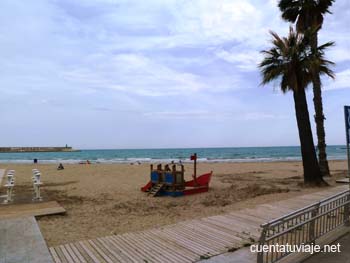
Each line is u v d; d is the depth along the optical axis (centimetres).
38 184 1198
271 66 1554
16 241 631
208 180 1561
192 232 690
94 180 2188
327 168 1906
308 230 560
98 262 521
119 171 3056
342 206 622
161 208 1109
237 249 570
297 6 1909
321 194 1222
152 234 682
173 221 884
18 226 758
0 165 5009
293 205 992
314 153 1545
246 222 773
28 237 660
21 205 1080
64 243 666
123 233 740
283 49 1495
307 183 1530
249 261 504
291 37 1515
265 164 4238
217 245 597
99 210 1076
